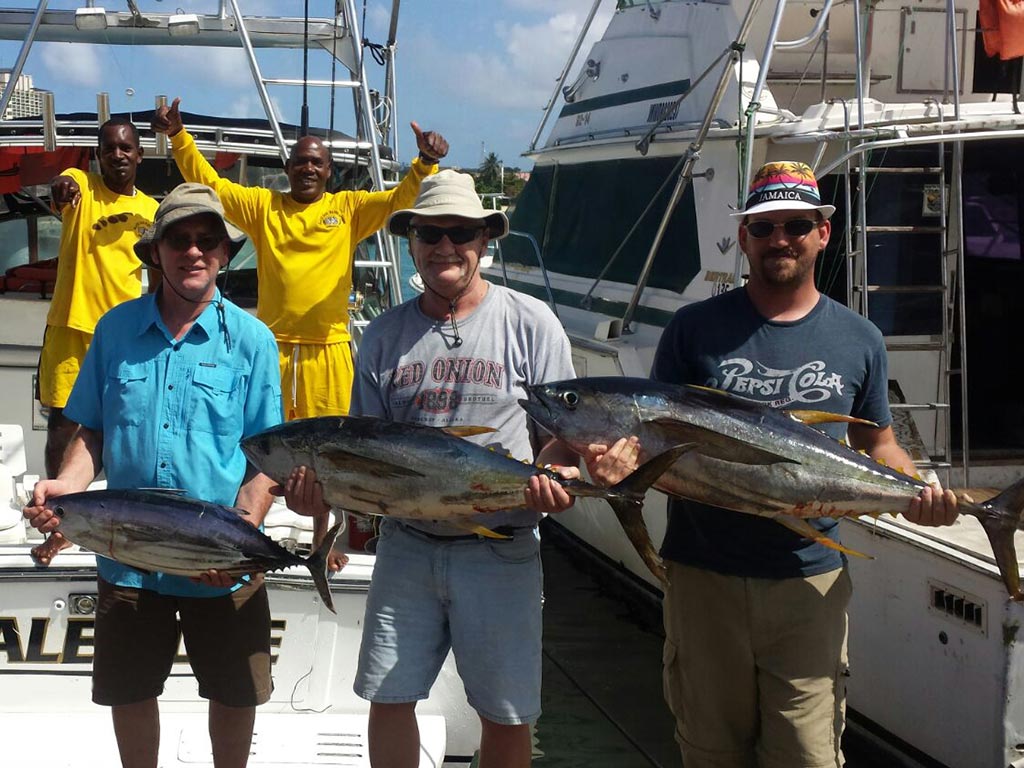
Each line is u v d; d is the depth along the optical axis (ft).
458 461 5.79
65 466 6.53
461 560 6.32
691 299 13.57
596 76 17.58
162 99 9.96
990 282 14.37
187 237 6.22
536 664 6.40
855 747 10.10
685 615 7.10
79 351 9.66
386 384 6.50
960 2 14.51
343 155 12.21
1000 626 8.36
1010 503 6.30
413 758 6.46
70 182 9.50
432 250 6.25
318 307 9.92
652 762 10.30
